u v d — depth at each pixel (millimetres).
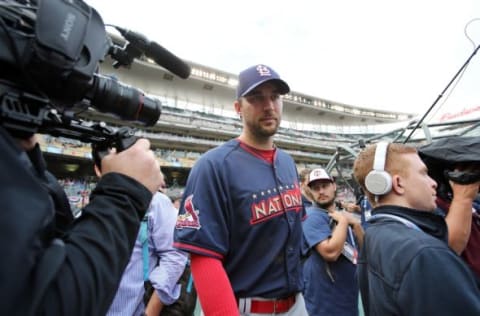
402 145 983
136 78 17125
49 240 375
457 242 1005
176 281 1369
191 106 19641
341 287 1697
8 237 292
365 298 975
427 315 595
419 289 619
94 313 348
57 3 392
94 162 552
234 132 17625
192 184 1040
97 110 559
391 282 698
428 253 649
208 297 871
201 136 17406
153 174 505
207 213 962
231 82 19312
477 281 1051
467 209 1029
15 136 390
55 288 327
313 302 1754
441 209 1259
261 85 1141
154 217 1397
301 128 24594
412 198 903
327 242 1658
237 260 1007
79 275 346
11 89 366
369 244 875
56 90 415
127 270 1201
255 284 989
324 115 25266
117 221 406
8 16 363
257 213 1033
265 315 977
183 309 1720
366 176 1003
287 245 1075
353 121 26609
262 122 1157
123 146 508
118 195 431
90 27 439
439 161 1153
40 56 360
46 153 11156
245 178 1068
